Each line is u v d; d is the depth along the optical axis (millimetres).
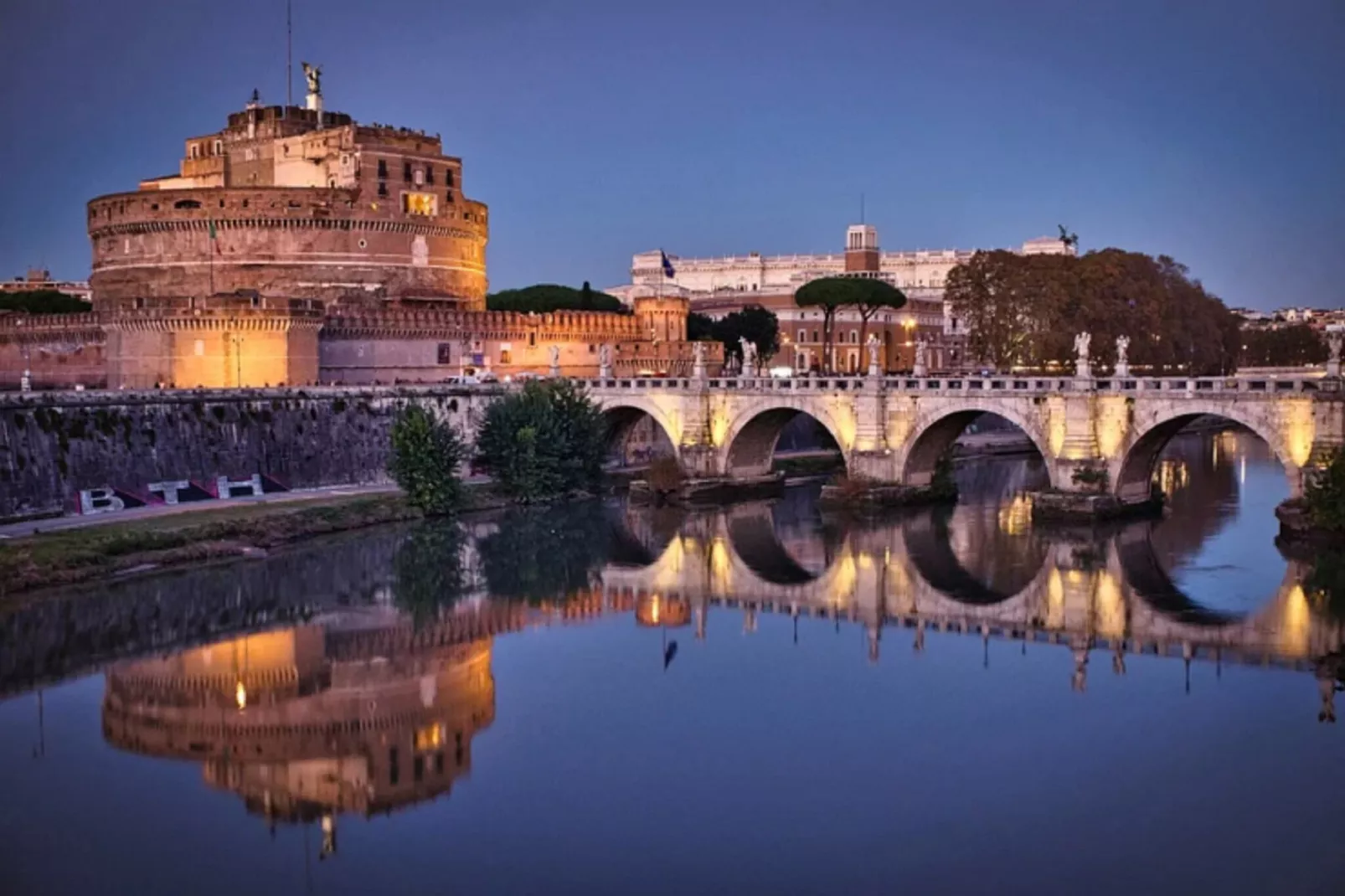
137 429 121500
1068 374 178000
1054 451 126062
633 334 194750
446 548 118812
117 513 116438
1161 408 119875
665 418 150625
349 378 160125
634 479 156000
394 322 163750
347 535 122438
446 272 190000
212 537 112062
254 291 161750
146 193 178250
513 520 133375
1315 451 110500
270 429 133250
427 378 167500
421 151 188750
